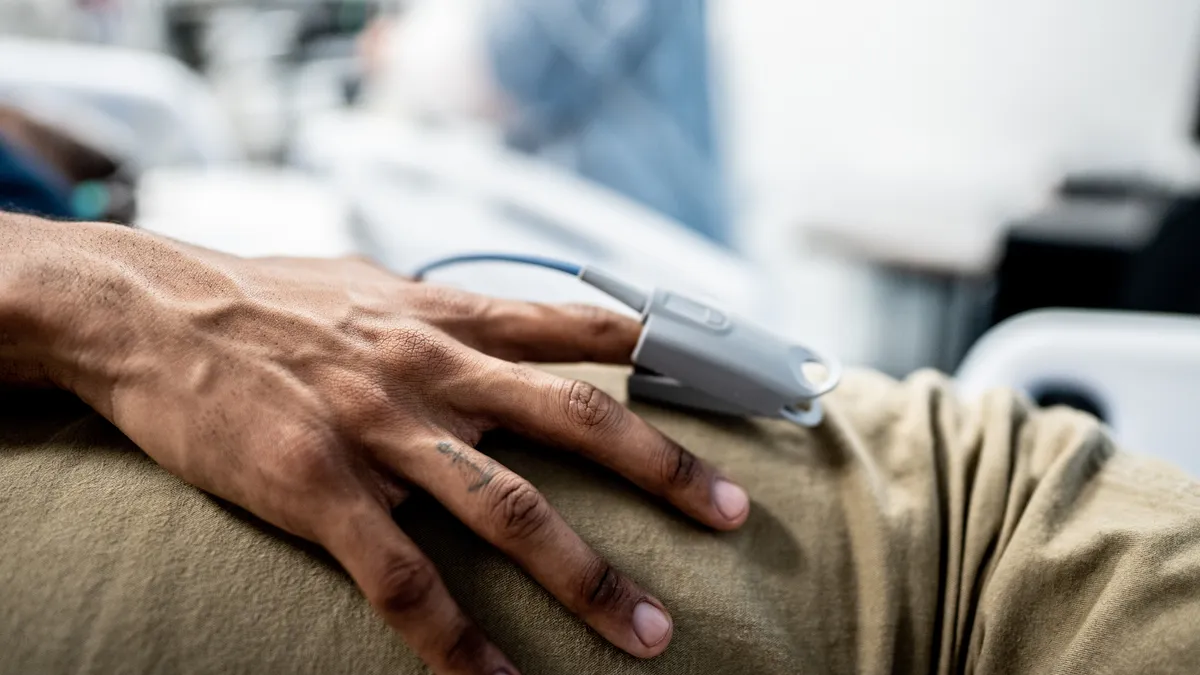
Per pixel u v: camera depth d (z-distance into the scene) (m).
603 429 0.39
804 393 0.42
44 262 0.38
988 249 1.58
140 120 1.33
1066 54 1.63
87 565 0.32
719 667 0.36
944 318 1.76
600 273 0.43
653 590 0.37
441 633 0.32
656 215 1.43
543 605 0.35
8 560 0.33
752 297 1.32
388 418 0.36
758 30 1.85
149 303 0.37
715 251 1.37
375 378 0.37
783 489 0.42
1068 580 0.37
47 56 1.28
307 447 0.34
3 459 0.36
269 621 0.32
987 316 1.66
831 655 0.39
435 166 1.28
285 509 0.34
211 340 0.36
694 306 0.43
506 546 0.34
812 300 1.87
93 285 0.37
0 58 1.25
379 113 1.48
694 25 1.40
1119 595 0.35
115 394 0.36
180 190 1.16
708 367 0.42
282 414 0.35
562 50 1.33
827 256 1.76
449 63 1.37
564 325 0.46
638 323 0.47
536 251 1.26
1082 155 1.66
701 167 1.46
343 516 0.33
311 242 1.09
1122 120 1.62
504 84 1.35
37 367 0.38
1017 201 1.57
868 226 1.67
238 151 1.74
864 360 1.70
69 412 0.39
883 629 0.39
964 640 0.40
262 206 1.15
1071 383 0.79
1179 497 0.40
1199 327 0.78
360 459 0.35
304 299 0.40
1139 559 0.35
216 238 1.04
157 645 0.31
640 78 1.38
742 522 0.40
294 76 1.75
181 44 1.80
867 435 0.47
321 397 0.36
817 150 1.88
